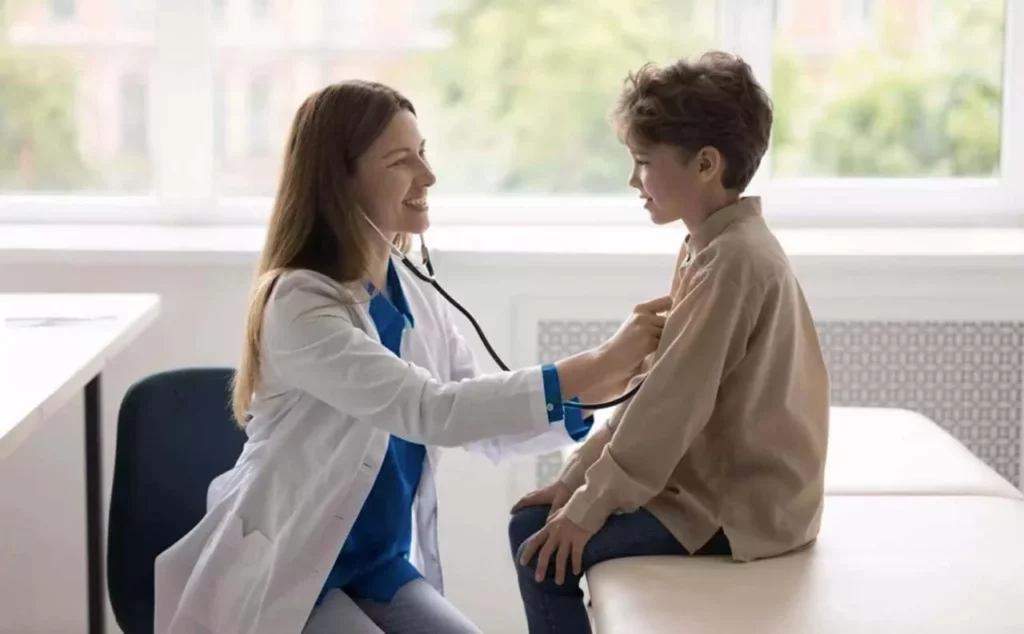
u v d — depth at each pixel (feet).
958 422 10.37
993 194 11.37
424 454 7.01
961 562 6.40
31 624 10.49
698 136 6.30
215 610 6.46
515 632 10.48
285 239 6.52
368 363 6.21
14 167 11.28
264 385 6.61
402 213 6.64
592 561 6.47
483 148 11.32
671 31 11.16
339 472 6.32
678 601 5.93
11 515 10.36
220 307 10.20
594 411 7.75
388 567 6.91
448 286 10.14
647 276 10.14
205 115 11.09
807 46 11.27
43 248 10.06
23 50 11.10
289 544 6.26
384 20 11.12
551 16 11.12
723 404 6.42
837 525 6.91
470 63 11.19
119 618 7.36
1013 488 7.65
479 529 10.37
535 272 10.13
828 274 10.11
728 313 6.19
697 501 6.48
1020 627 5.70
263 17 11.08
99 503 8.66
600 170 11.35
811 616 5.78
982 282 10.16
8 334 7.96
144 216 11.24
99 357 7.50
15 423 5.93
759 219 6.49
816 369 6.66
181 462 7.49
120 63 11.14
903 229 11.30
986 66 11.33
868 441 8.43
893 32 11.27
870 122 11.37
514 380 6.28
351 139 6.41
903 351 10.27
